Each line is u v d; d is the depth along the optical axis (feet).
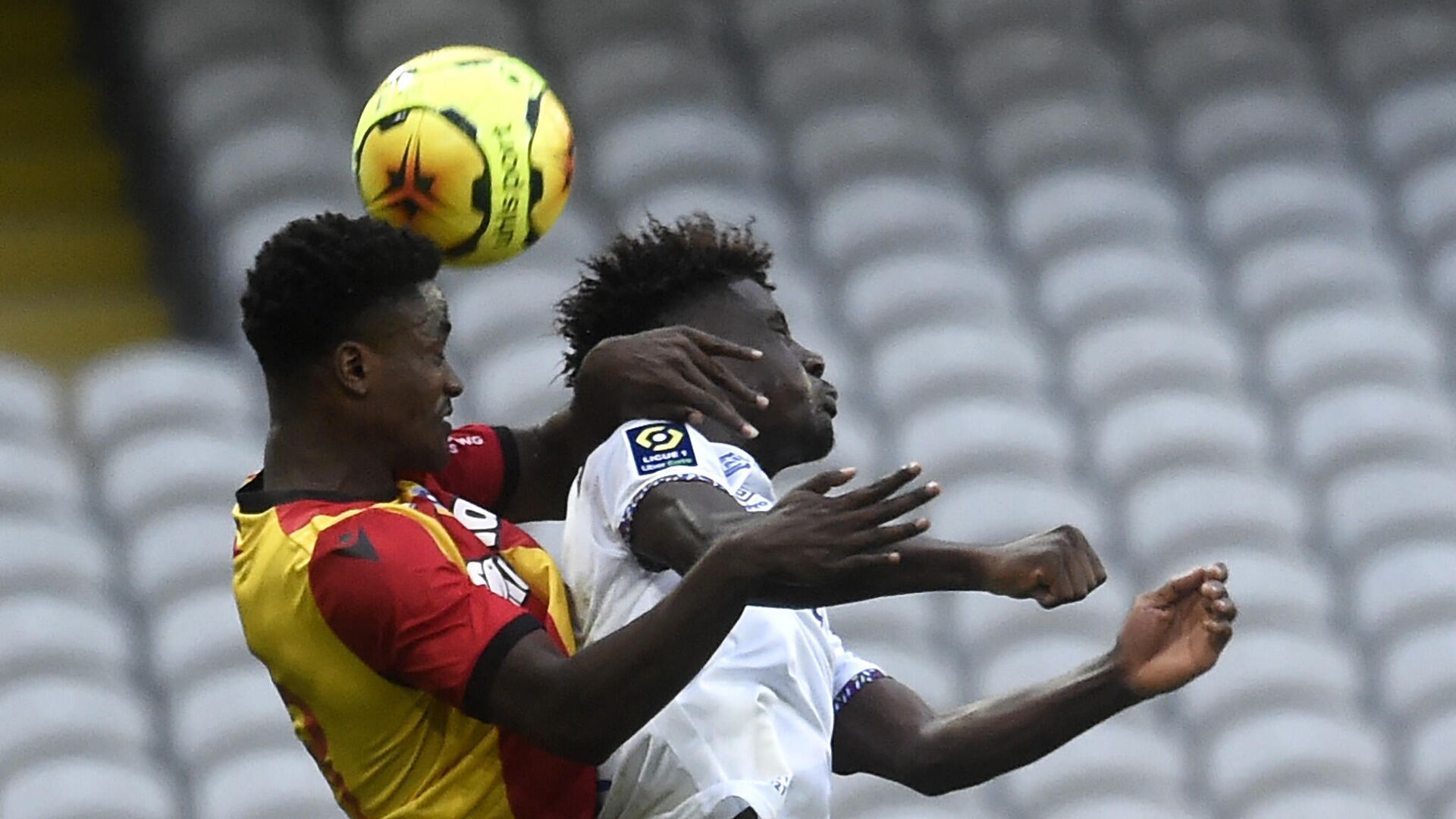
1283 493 100.42
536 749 33.24
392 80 35.53
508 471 37.68
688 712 34.06
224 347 108.78
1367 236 114.93
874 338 107.45
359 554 31.83
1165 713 93.35
